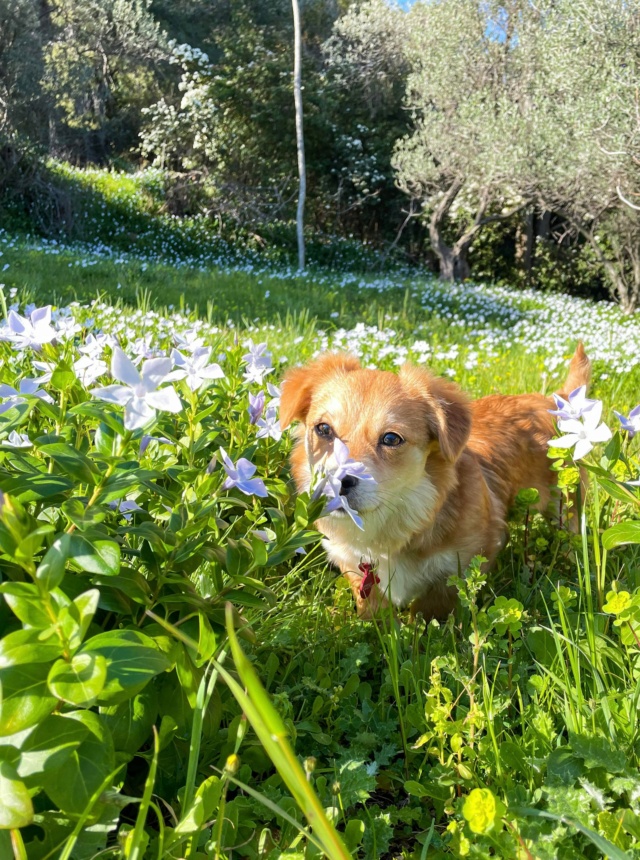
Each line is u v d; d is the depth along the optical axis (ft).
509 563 1.95
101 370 1.28
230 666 1.08
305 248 14.97
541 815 0.89
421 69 13.51
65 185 12.28
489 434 2.18
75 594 0.85
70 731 0.71
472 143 11.68
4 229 11.03
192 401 1.11
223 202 14.64
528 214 15.07
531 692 1.28
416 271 15.30
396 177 14.07
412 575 1.81
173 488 1.18
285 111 14.88
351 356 2.03
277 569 1.82
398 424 1.71
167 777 0.97
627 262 12.52
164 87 16.87
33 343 1.13
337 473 0.97
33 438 1.26
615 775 0.99
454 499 1.81
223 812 0.83
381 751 1.22
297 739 1.19
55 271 7.24
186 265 11.09
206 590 1.08
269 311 6.73
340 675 1.35
